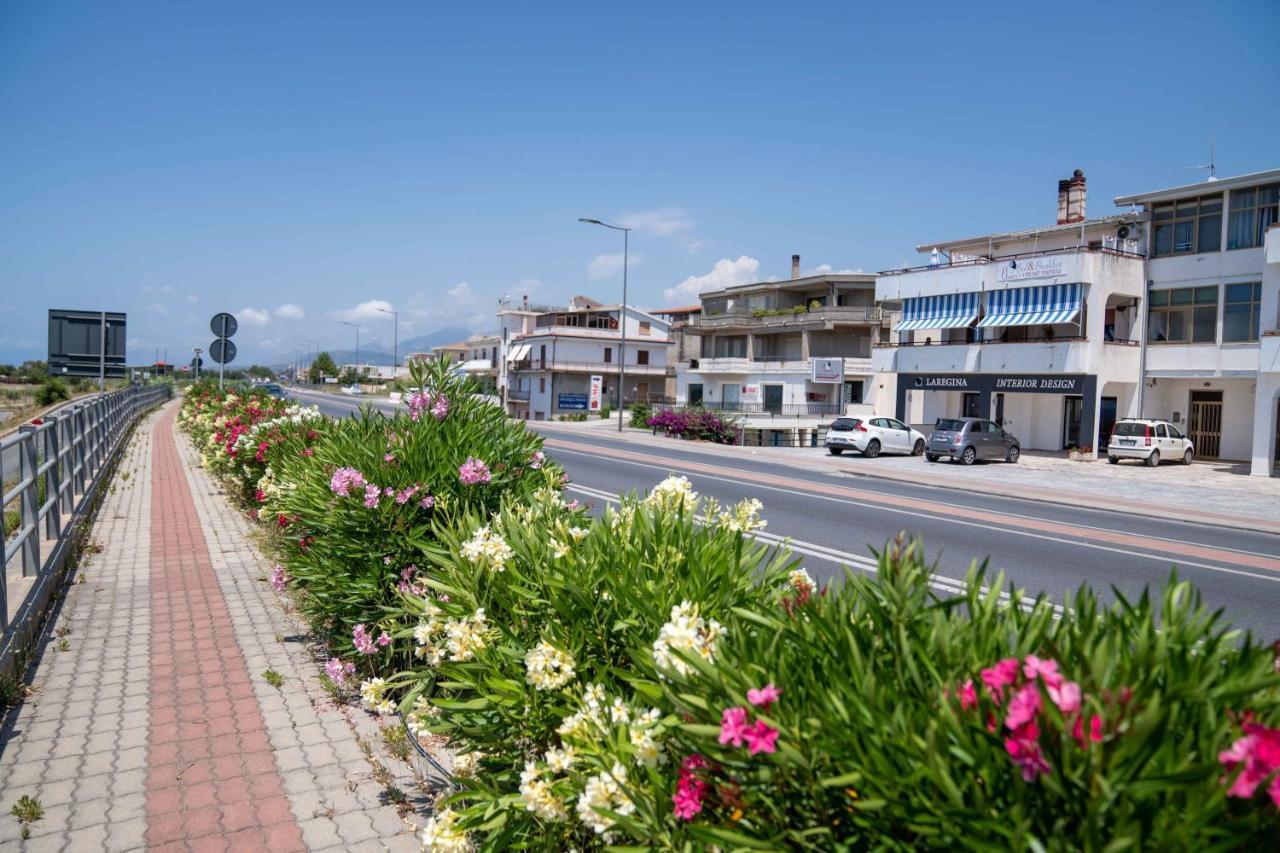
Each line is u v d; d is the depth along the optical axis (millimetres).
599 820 2336
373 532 5160
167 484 15367
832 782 1756
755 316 56406
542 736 3035
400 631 4566
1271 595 9250
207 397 22453
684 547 3375
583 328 72750
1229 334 28219
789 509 14992
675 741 2395
